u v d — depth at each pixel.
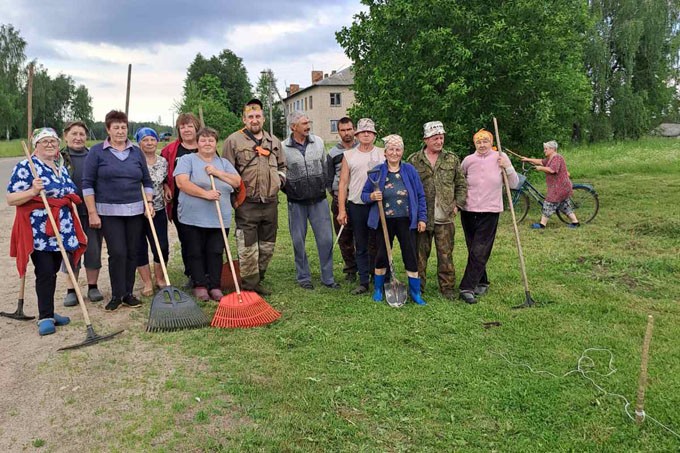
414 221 5.51
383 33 11.68
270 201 5.77
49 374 4.07
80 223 5.46
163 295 5.03
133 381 3.94
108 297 5.98
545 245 8.32
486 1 11.19
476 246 5.67
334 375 3.99
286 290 6.18
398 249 8.07
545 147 9.78
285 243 8.77
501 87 11.35
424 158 5.72
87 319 4.69
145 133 5.90
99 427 3.36
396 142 5.47
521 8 10.91
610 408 3.48
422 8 10.88
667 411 3.41
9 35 62.31
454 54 10.77
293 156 5.97
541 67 11.38
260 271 6.10
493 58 10.73
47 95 74.00
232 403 3.61
